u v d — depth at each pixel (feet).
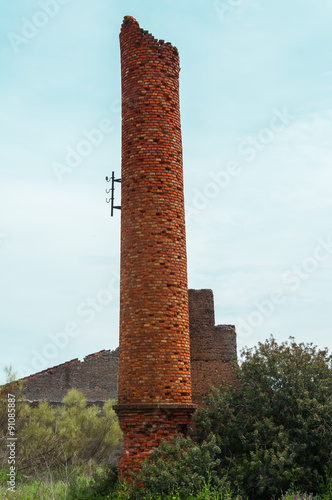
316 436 53.98
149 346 56.13
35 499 59.06
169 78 63.21
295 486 52.29
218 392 61.00
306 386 57.21
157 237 58.59
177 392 55.67
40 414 85.35
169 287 57.88
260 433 55.21
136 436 54.44
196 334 68.69
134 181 60.39
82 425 85.76
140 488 51.13
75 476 73.67
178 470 49.83
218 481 49.60
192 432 62.28
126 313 57.98
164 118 61.77
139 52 63.16
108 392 108.47
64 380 107.65
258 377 59.26
